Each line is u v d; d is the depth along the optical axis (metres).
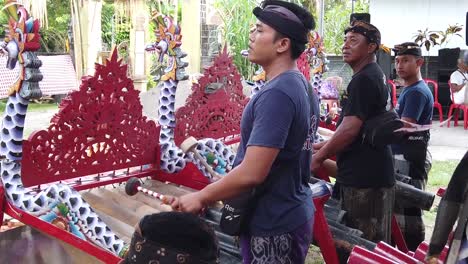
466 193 1.55
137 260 1.16
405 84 3.89
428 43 10.61
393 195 3.10
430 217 5.21
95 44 9.59
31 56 2.41
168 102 3.38
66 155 2.78
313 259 4.09
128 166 3.14
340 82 7.09
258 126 1.92
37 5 8.05
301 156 2.12
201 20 9.02
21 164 2.57
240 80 4.02
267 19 2.02
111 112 2.96
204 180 3.21
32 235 2.57
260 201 2.06
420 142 3.81
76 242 2.34
